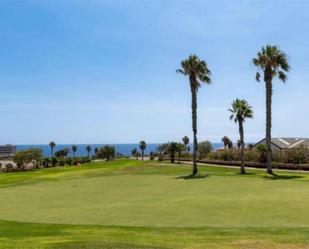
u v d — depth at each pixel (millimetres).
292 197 25516
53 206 23812
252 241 13078
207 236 13938
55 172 63562
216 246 12430
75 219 18891
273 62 54688
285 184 36562
